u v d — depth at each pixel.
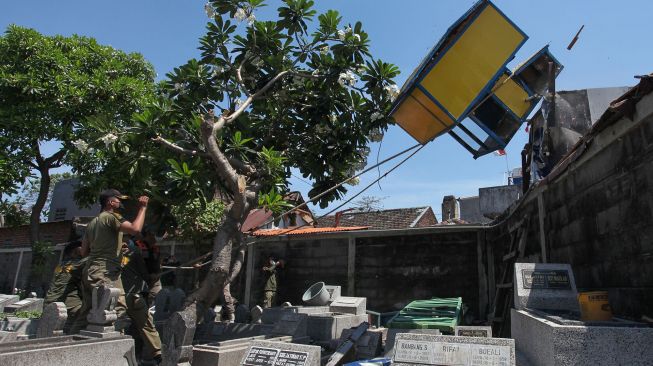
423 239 11.35
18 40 12.89
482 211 18.66
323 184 7.78
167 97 7.03
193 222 12.93
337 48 6.89
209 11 6.55
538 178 7.86
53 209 24.28
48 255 14.55
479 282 10.50
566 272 4.65
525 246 7.86
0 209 17.89
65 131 12.53
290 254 13.04
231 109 7.18
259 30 6.91
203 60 6.99
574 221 5.72
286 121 7.55
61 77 12.73
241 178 5.61
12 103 12.79
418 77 5.97
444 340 3.56
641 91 3.87
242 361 4.22
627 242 4.34
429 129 6.58
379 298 11.48
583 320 3.72
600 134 4.82
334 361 5.04
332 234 12.27
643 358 3.02
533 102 6.40
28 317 7.21
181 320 4.65
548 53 6.34
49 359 3.43
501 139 6.55
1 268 19.08
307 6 6.75
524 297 4.52
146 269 6.75
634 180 4.20
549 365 3.26
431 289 10.98
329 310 8.37
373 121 7.21
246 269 13.55
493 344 3.43
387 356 5.48
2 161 12.36
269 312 7.72
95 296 4.16
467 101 6.02
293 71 6.95
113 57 14.47
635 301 4.14
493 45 5.88
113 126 6.09
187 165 5.95
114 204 5.29
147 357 5.32
